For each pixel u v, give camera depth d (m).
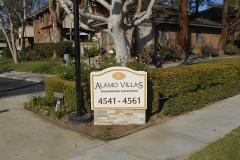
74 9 5.43
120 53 8.16
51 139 4.89
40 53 22.47
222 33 20.84
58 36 21.64
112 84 5.38
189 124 5.70
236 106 7.25
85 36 24.77
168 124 5.70
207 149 4.20
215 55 20.06
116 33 8.05
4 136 5.05
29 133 5.23
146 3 21.58
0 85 12.57
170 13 20.95
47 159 4.03
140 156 4.09
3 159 4.03
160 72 6.71
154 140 4.76
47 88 7.36
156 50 16.52
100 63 7.69
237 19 20.50
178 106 6.41
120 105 5.43
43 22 29.94
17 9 23.77
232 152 3.99
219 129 5.34
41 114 6.54
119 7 7.83
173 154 4.15
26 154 4.22
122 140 4.79
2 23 22.73
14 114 6.70
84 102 6.19
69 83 6.51
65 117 6.15
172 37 19.75
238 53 21.58
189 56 19.41
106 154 4.19
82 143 4.68
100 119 5.51
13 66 20.83
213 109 6.97
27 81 13.60
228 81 9.29
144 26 17.17
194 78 7.56
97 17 8.01
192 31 21.53
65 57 13.70
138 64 7.13
